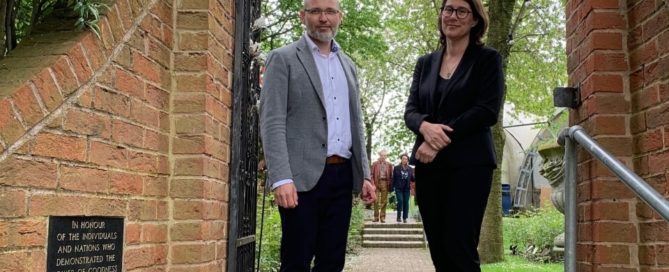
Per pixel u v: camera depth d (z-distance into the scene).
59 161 2.19
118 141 2.59
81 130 2.32
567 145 3.21
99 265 2.45
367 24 14.45
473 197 3.16
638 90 3.14
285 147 3.19
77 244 2.31
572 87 3.60
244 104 3.85
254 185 4.29
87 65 2.35
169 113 3.06
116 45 2.56
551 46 15.95
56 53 2.23
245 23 3.89
